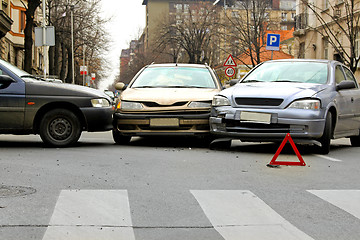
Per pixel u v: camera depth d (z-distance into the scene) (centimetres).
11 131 959
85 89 1009
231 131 945
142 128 1031
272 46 2370
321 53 3538
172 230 419
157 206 498
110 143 1112
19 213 460
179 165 768
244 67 6009
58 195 537
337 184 633
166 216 462
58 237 392
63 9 4322
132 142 1148
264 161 832
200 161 817
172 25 6194
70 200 513
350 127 1075
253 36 3803
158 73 1179
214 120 962
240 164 791
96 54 5591
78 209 478
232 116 932
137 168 729
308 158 886
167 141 1175
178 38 6150
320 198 548
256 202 520
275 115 901
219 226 431
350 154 976
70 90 984
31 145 1031
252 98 927
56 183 603
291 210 492
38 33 2125
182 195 550
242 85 1007
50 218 445
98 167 730
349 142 1325
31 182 607
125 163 776
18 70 1009
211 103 1029
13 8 4472
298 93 916
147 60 9569
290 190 588
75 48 5319
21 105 955
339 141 1359
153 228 424
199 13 6116
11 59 4394
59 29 4275
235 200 527
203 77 1166
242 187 600
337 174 712
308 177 681
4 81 955
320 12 3522
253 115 914
